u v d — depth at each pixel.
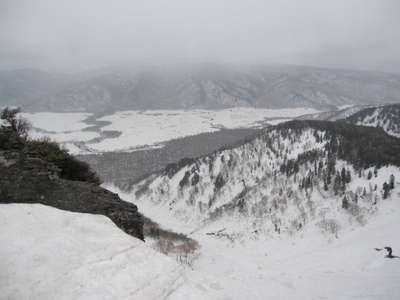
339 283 70.12
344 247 99.19
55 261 11.58
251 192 154.88
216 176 192.00
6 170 18.42
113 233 14.32
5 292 10.09
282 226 123.62
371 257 85.50
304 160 156.12
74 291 10.52
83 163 31.23
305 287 61.31
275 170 164.75
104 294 10.59
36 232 13.00
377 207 117.44
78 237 13.34
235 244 112.94
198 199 180.88
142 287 11.27
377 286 66.00
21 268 11.00
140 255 12.93
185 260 38.47
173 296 11.42
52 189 18.89
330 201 129.12
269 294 36.44
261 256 100.94
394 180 127.50
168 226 146.88
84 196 19.36
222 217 147.25
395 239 92.06
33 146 28.27
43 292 10.32
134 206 21.44
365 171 141.00
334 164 146.38
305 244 109.12
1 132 22.22
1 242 11.91
